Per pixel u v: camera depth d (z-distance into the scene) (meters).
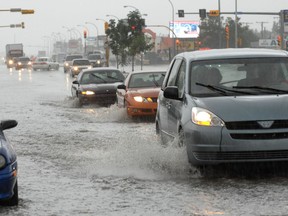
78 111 38.31
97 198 14.07
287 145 15.36
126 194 14.38
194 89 17.19
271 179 15.64
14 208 13.25
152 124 30.03
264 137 15.41
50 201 13.88
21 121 32.62
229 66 17.64
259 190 14.38
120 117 32.47
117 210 12.87
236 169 16.98
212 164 16.17
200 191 14.45
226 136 15.48
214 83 17.23
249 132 15.41
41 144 23.72
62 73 125.88
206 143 15.62
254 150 15.35
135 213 12.57
